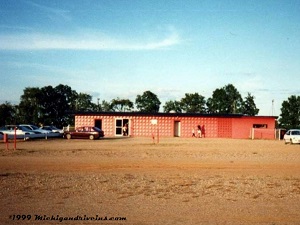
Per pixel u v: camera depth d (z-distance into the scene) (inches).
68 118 3747.5
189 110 4077.3
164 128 1760.6
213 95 4045.3
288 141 1286.9
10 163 604.4
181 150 892.0
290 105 3378.4
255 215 289.6
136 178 463.8
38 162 621.0
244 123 1828.2
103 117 1740.9
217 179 462.6
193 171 534.9
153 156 737.6
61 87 3772.1
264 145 1176.8
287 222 271.1
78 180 443.5
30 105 3351.4
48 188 392.8
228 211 301.3
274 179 467.2
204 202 334.3
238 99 3949.3
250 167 586.9
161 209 306.0
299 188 406.0
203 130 1796.3
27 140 1317.7
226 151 884.0
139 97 4158.5
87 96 4030.5
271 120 1838.1
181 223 264.4
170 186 410.9
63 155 741.9
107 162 630.5
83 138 1438.2
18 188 390.6
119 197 352.5
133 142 1219.9
